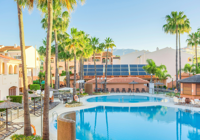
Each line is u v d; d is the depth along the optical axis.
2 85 20.59
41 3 11.68
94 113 19.20
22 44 10.46
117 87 40.41
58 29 31.69
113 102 25.53
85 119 16.72
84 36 32.50
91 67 52.03
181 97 23.94
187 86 24.92
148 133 12.62
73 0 11.55
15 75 24.34
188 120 16.02
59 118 9.08
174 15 34.38
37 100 22.75
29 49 40.03
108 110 20.70
